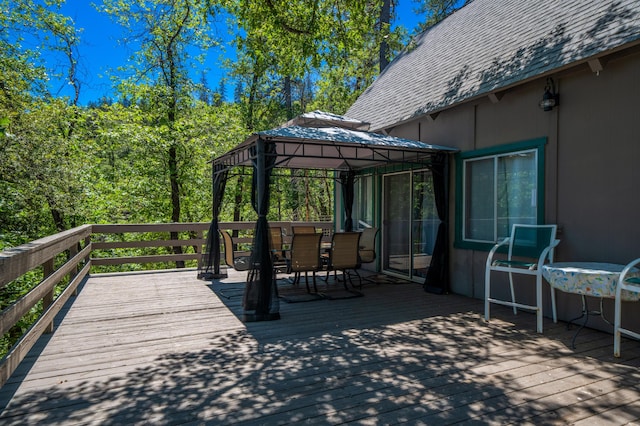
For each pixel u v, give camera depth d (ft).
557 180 15.17
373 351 11.43
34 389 8.93
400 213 24.79
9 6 35.55
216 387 9.05
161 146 42.29
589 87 14.05
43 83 37.27
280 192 57.67
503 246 17.46
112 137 40.50
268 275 15.12
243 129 49.90
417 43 32.89
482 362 10.54
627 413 7.80
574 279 11.72
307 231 25.82
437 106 20.01
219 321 14.69
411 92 24.93
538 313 13.25
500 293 17.78
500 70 17.47
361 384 9.18
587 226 14.12
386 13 39.11
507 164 17.56
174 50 46.09
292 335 13.02
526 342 12.23
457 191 20.04
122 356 11.04
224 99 57.57
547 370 9.98
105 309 16.35
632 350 11.48
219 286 21.40
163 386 9.10
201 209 51.98
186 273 25.93
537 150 15.94
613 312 13.20
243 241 29.27
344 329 13.70
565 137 14.88
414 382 9.27
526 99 16.43
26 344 10.21
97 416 7.73
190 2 42.93
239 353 11.28
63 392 8.79
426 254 22.40
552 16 17.93
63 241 15.38
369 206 28.02
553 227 14.47
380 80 33.12
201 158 44.73
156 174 45.19
